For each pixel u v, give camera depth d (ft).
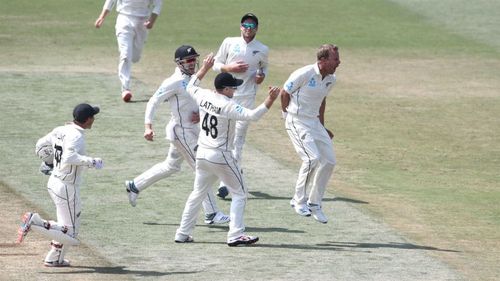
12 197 191.21
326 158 180.86
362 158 234.58
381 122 269.03
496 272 158.51
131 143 233.35
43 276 148.77
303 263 159.12
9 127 242.37
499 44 383.45
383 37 386.93
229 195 200.34
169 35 372.17
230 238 166.91
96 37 366.02
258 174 215.31
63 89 283.38
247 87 204.44
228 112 161.99
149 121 176.55
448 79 324.80
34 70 308.19
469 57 360.48
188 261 158.61
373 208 194.80
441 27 406.82
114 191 198.39
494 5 444.55
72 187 152.87
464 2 448.24
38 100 269.44
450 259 164.55
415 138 255.09
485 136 260.01
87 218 181.06
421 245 172.04
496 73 336.49
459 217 191.62
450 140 254.68
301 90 180.24
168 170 183.93
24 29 374.43
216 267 155.63
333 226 181.57
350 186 210.79
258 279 150.20
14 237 167.94
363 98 294.87
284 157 231.09
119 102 271.49
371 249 168.25
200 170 167.02
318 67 179.11
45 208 184.85
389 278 152.56
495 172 228.63
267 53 204.54
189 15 406.21
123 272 152.15
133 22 271.08
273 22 400.47
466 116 279.49
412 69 337.72
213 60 168.96
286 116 182.50
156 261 158.20
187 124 179.11
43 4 419.95
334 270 155.74
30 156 220.23
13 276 148.25
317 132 181.57
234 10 417.49
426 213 193.26
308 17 412.36
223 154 164.76
